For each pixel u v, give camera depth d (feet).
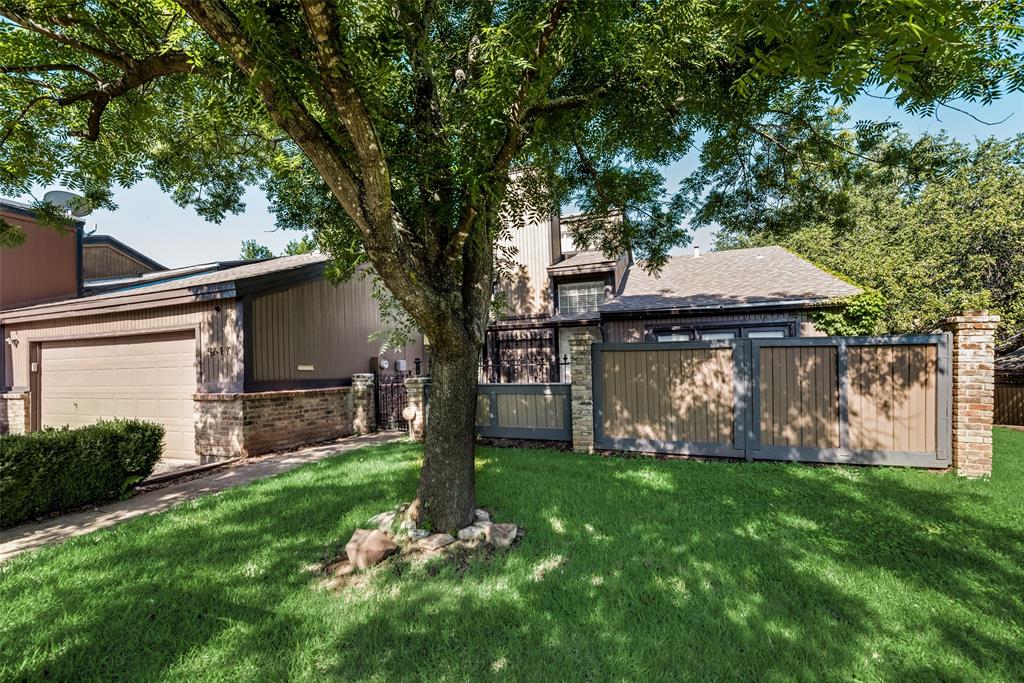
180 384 28.27
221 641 7.91
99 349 31.32
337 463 21.38
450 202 12.21
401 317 36.14
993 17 6.09
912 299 45.52
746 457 20.31
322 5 7.45
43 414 33.76
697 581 9.54
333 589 9.64
